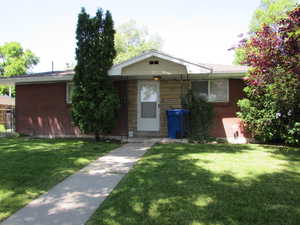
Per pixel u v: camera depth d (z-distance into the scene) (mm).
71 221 2754
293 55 5852
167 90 9570
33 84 10695
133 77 9539
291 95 6844
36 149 7062
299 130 7250
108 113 8188
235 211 2918
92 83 8141
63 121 10227
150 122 9727
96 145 7820
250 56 6543
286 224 2619
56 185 4016
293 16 5387
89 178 4379
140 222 2684
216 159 5605
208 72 8047
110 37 8484
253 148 7207
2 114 16906
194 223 2643
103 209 3055
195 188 3695
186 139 8453
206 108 8844
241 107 8477
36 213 2979
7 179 4270
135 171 4699
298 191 3559
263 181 4020
